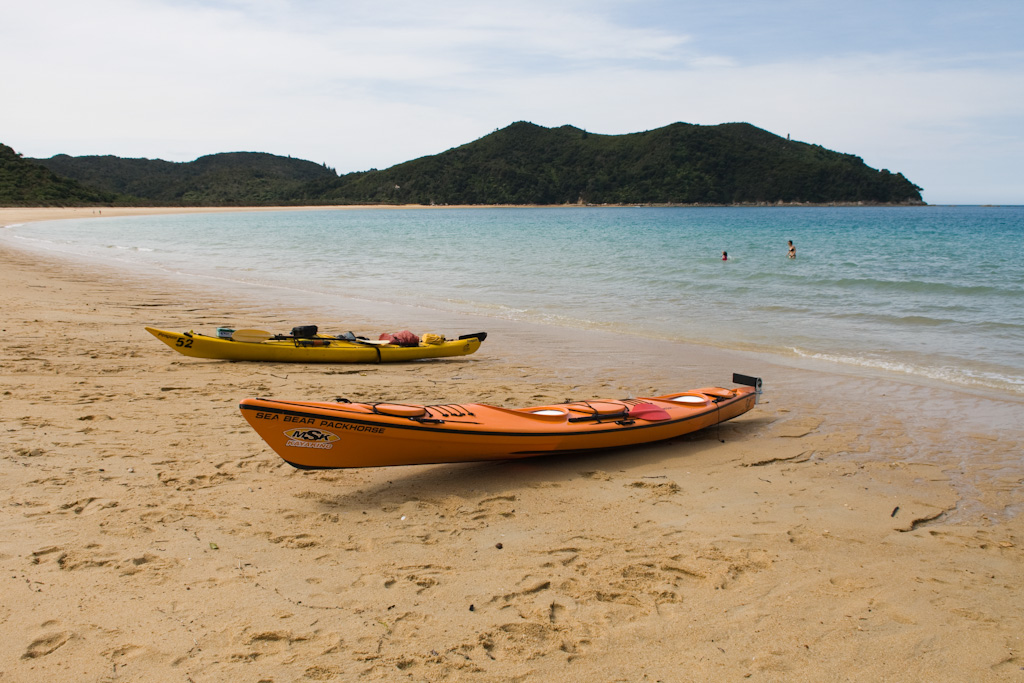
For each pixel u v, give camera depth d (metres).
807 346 10.66
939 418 7.07
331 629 3.19
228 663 2.91
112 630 3.11
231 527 4.21
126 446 5.51
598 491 5.11
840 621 3.41
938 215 115.50
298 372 8.72
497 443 5.36
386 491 5.00
